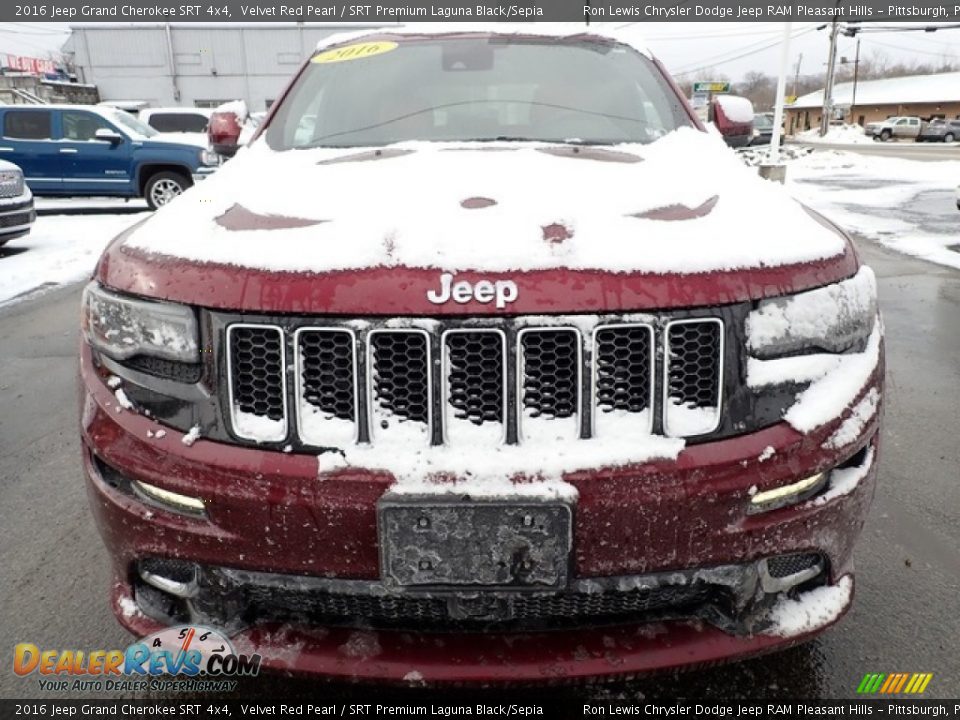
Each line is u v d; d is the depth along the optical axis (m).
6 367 4.48
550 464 1.38
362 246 1.45
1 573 2.38
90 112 11.40
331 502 1.39
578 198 1.68
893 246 8.30
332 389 1.42
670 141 2.49
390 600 1.49
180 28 27.50
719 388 1.43
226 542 1.45
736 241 1.51
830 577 1.62
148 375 1.52
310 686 1.87
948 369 4.26
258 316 1.42
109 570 2.39
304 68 3.05
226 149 3.12
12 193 7.71
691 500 1.40
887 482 2.90
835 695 1.82
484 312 1.36
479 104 2.69
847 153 27.69
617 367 1.41
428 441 1.40
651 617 1.54
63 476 3.06
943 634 2.04
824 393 1.51
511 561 1.39
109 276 1.61
